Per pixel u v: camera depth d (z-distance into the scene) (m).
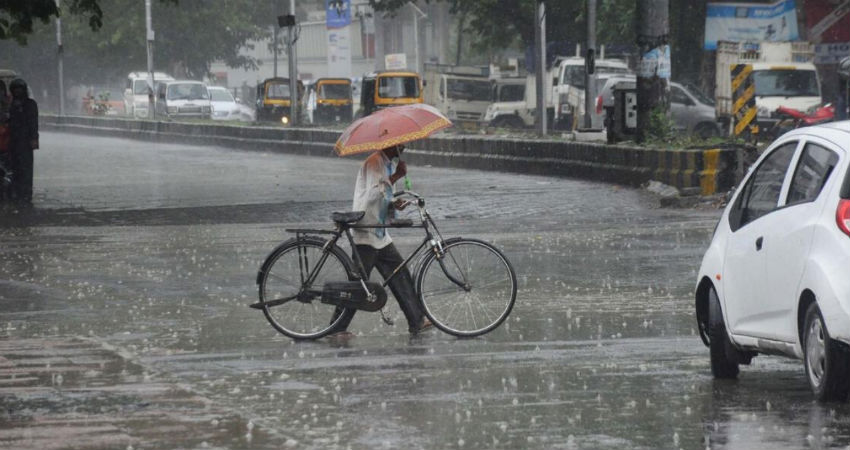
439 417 14.41
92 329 22.08
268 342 20.72
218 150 96.25
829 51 83.25
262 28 180.88
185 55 171.88
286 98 136.00
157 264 31.25
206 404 15.04
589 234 36.19
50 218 44.91
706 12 89.25
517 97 108.38
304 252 21.20
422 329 21.39
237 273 29.48
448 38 178.88
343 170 69.38
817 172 15.41
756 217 16.58
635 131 55.22
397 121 21.20
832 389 14.65
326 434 13.52
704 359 18.42
